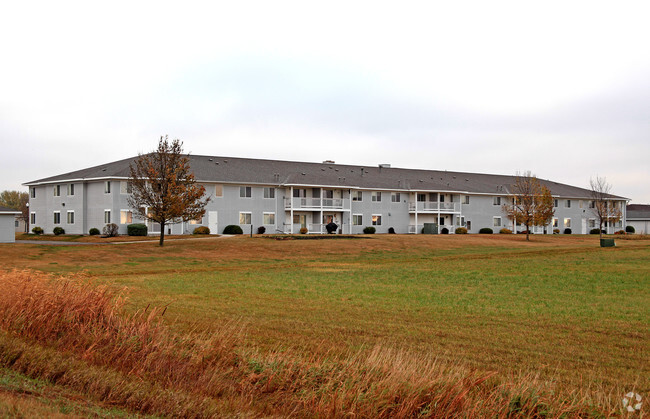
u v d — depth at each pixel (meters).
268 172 56.69
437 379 7.21
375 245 40.94
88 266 26.88
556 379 8.40
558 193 71.12
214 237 44.69
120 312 10.85
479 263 29.67
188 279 21.92
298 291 18.28
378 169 67.12
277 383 7.54
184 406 6.54
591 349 10.37
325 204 56.44
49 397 6.41
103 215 47.91
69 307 9.44
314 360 8.82
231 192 52.62
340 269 26.92
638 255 32.84
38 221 55.50
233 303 15.44
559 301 16.22
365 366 7.72
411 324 12.63
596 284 20.28
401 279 22.22
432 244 43.56
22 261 27.34
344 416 6.51
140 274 24.05
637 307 15.14
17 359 7.71
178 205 36.53
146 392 6.84
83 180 48.78
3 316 9.36
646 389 8.05
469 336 11.41
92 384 6.98
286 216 55.66
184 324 11.98
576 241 51.66
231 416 6.35
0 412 5.41
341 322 12.79
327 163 65.25
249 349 9.21
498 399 6.89
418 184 63.72
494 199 68.25
